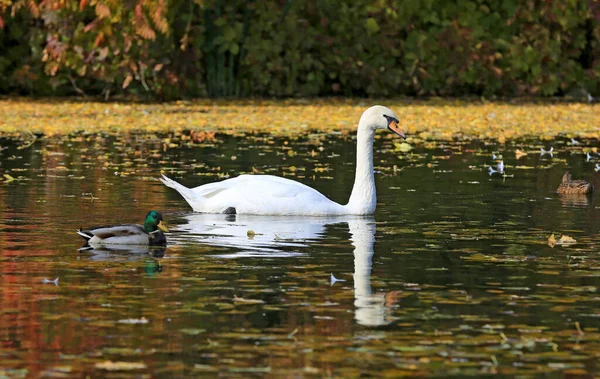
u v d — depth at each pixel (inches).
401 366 316.8
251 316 366.9
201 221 560.4
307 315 368.5
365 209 584.1
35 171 741.3
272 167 777.6
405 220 567.2
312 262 454.9
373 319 364.2
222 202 585.3
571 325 358.9
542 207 614.5
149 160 812.0
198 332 347.6
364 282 417.4
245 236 517.0
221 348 331.6
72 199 622.2
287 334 346.0
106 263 449.7
